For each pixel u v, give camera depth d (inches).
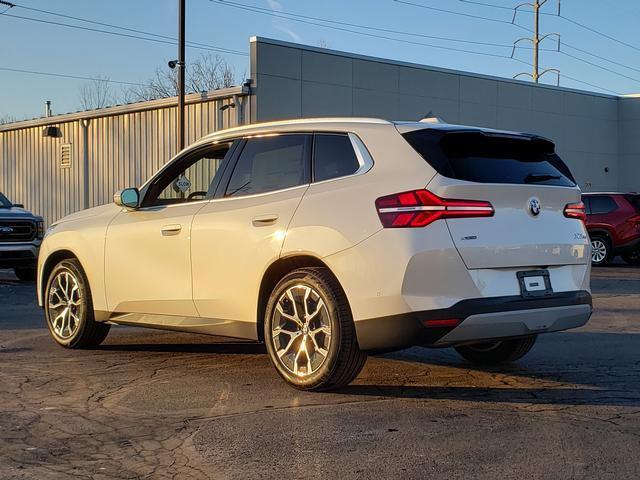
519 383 230.8
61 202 1062.4
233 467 158.1
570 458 161.6
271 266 220.5
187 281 243.8
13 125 1120.2
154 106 919.0
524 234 206.7
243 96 823.7
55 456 165.9
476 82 1011.9
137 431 182.9
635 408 201.3
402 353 279.6
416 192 195.6
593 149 1173.1
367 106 898.7
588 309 222.1
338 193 210.1
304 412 197.3
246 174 239.3
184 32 845.2
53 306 292.0
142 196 266.4
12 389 224.2
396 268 193.9
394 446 169.9
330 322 205.2
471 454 164.4
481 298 196.9
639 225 706.8
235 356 273.1
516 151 222.7
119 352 281.6
